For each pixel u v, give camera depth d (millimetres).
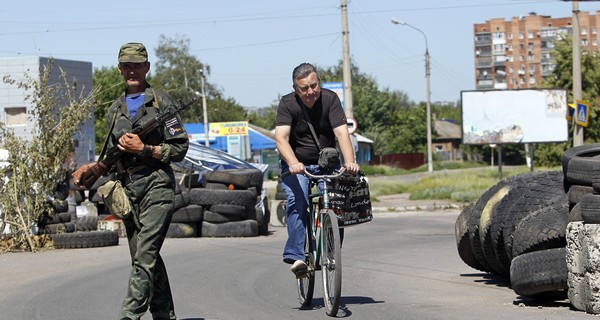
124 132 7074
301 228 8445
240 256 14641
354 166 8070
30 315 8766
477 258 10531
